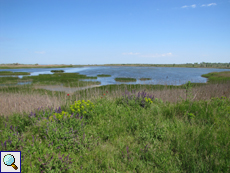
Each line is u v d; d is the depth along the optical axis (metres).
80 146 3.14
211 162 2.64
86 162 2.83
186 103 5.56
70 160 2.73
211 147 3.02
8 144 3.02
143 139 3.55
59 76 38.09
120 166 2.68
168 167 2.65
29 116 4.64
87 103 5.25
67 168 2.55
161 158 2.82
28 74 49.16
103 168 2.64
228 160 2.71
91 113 4.73
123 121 4.41
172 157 2.91
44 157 2.69
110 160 2.80
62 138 3.33
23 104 6.06
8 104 6.23
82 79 31.12
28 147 3.00
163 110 5.20
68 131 3.43
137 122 4.22
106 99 6.69
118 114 4.96
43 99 6.83
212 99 6.27
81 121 4.19
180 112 5.03
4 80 28.66
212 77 33.28
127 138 3.63
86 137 3.43
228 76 33.06
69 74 45.19
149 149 3.10
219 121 4.19
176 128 3.91
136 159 2.86
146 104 5.70
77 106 4.90
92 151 3.09
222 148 2.98
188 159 2.77
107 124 4.19
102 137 3.70
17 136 3.27
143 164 2.74
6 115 5.16
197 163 2.64
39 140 3.38
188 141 3.29
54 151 3.00
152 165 2.74
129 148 3.20
